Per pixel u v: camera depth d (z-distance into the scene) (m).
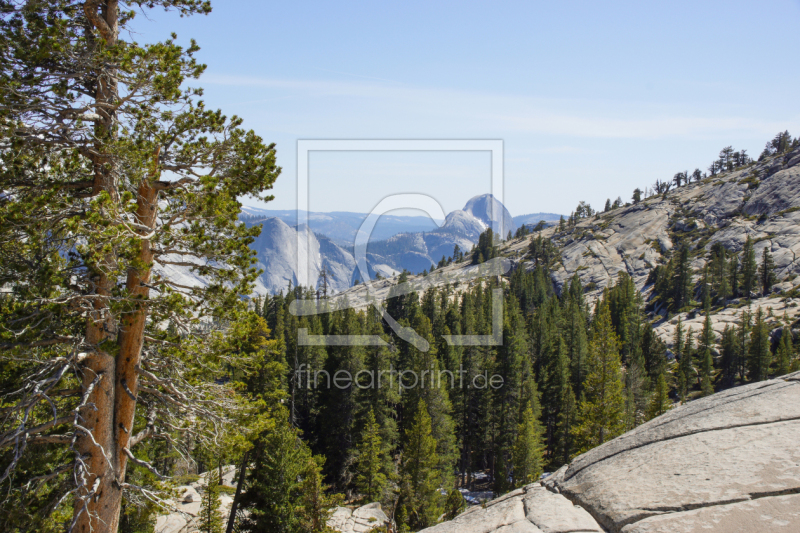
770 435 4.72
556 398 47.53
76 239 9.73
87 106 10.06
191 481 28.69
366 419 35.50
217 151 11.60
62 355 10.15
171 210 11.65
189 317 11.08
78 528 10.04
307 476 21.41
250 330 12.17
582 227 163.12
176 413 12.46
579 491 5.30
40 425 9.44
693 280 106.94
